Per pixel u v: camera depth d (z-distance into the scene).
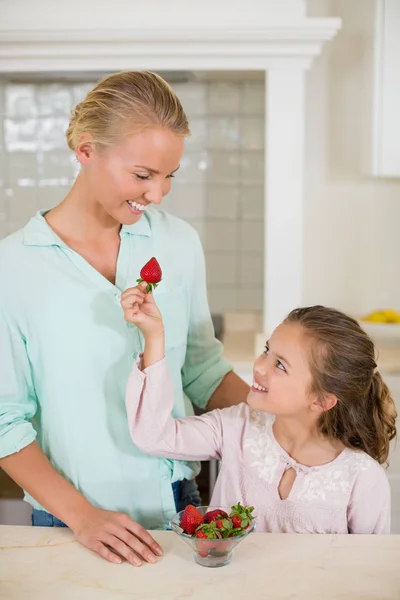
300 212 2.80
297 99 2.73
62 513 1.28
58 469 1.42
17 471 1.33
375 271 3.25
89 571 1.15
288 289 2.84
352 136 3.15
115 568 1.16
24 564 1.17
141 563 1.17
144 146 1.25
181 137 1.30
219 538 1.14
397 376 2.68
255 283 3.32
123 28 2.56
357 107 3.12
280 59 2.69
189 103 3.19
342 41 3.08
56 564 1.17
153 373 1.36
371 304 3.27
